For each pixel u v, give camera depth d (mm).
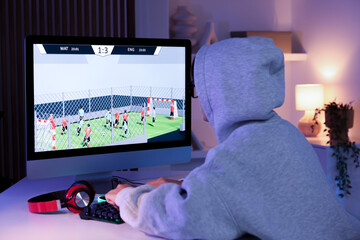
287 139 905
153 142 1564
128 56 1509
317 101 3584
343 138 3150
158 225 886
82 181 1195
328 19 3807
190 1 4062
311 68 4051
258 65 881
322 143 3316
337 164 3131
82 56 1427
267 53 897
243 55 892
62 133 1396
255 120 920
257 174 848
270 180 853
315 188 889
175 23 3875
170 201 863
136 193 993
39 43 1354
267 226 823
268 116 907
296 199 861
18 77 3582
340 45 3672
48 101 1371
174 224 847
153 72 1558
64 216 1172
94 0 3746
